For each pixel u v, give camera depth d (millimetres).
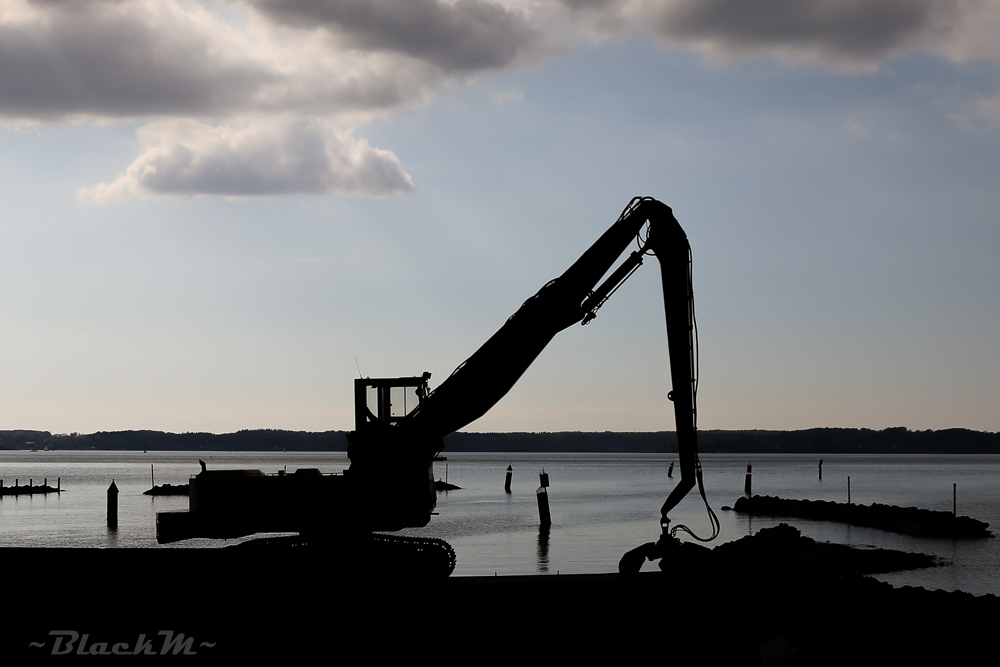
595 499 94188
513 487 120062
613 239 20344
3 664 18484
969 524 57531
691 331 20359
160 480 139625
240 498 19719
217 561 19047
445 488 114500
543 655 17688
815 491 111000
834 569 41719
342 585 19062
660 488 116812
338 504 19844
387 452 20266
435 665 17625
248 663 18375
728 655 17656
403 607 18578
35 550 18875
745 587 20031
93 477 152750
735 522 67188
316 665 17781
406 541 20656
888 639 19359
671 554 20375
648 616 18531
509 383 20469
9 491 100000
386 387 20859
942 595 25031
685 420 20375
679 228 20359
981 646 19406
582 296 20391
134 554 18984
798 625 19375
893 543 53812
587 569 42250
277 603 18859
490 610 18219
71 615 18703
